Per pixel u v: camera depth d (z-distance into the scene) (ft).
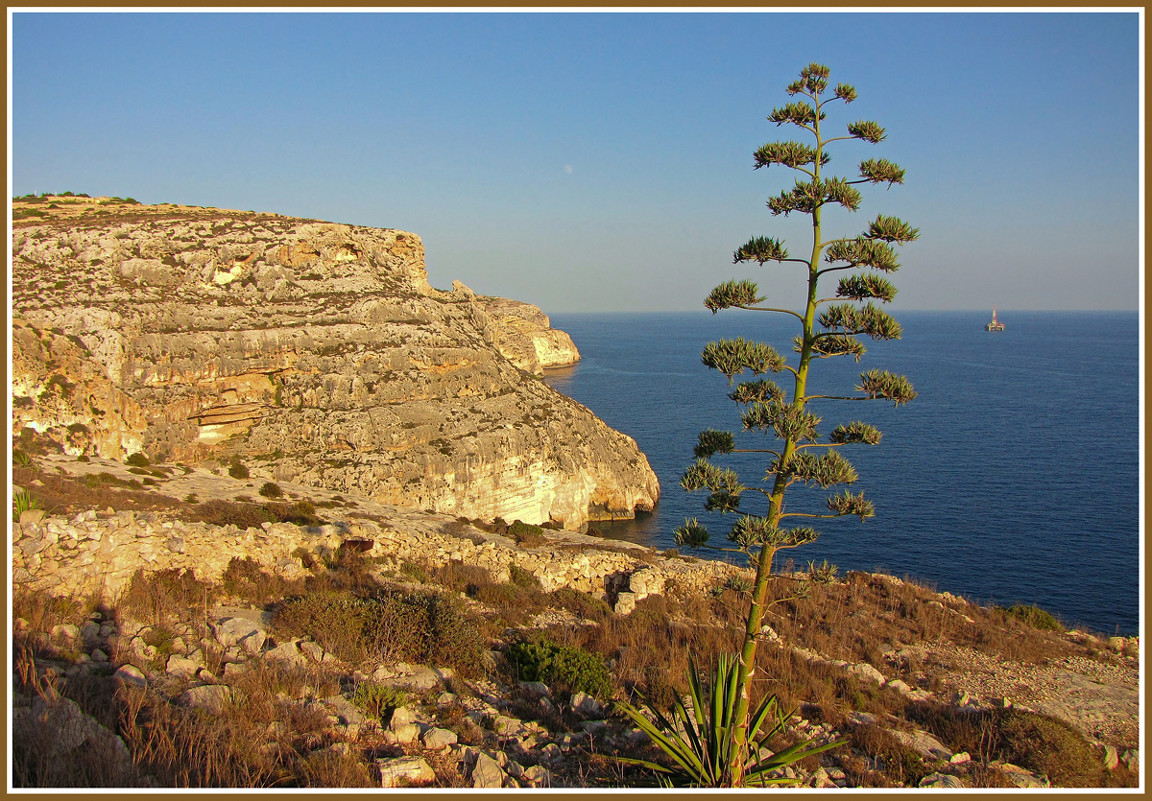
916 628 77.87
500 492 195.31
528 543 108.58
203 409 169.78
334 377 187.32
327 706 36.19
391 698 37.65
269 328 188.96
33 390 134.41
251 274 203.10
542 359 636.07
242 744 30.35
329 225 225.97
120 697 32.19
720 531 167.53
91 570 46.03
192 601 50.11
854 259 31.19
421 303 226.79
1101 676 68.23
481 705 40.98
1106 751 48.67
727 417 365.20
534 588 77.20
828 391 433.48
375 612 49.16
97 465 103.40
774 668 56.65
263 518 85.56
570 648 50.11
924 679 63.52
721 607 78.89
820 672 58.03
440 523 120.88
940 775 38.91
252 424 176.65
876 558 158.20
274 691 36.35
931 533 176.35
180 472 123.75
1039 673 67.36
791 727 44.57
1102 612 132.16
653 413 377.71
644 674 50.49
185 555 54.44
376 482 168.86
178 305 182.19
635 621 67.62
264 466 164.66
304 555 66.18
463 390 213.05
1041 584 145.38
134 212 242.37
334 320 202.28
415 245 256.93
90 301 169.99
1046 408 381.40
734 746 31.96
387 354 200.44
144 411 158.51
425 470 179.32
